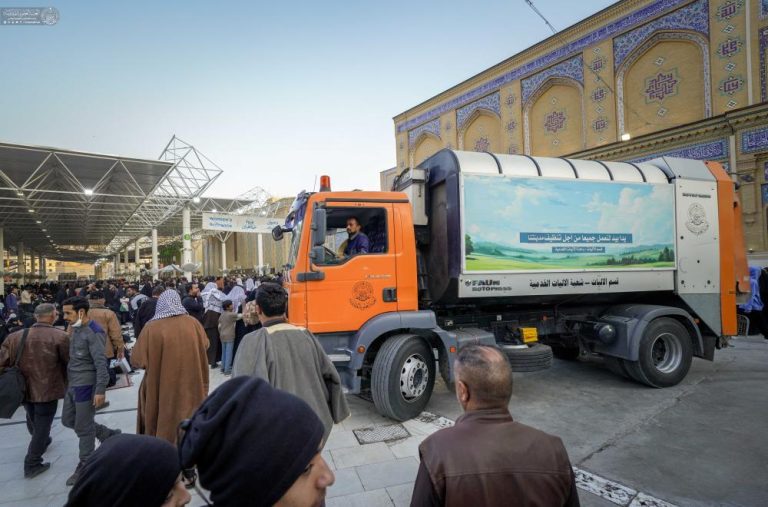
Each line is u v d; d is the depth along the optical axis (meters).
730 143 10.23
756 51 10.20
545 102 15.26
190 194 23.09
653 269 6.02
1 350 3.85
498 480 1.41
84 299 3.90
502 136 16.52
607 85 13.23
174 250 60.94
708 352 6.37
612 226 5.86
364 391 5.68
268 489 0.88
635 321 5.83
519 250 5.43
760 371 6.60
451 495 1.41
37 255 65.88
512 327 6.04
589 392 5.88
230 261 43.91
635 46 12.58
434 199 5.71
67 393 3.98
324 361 2.61
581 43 13.95
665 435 4.34
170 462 0.98
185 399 3.39
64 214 28.00
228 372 7.66
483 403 1.60
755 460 3.76
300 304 4.77
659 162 6.50
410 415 4.93
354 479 3.62
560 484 1.43
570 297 6.09
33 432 4.18
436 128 19.75
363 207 5.11
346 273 4.92
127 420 5.30
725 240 6.46
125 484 0.91
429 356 5.13
